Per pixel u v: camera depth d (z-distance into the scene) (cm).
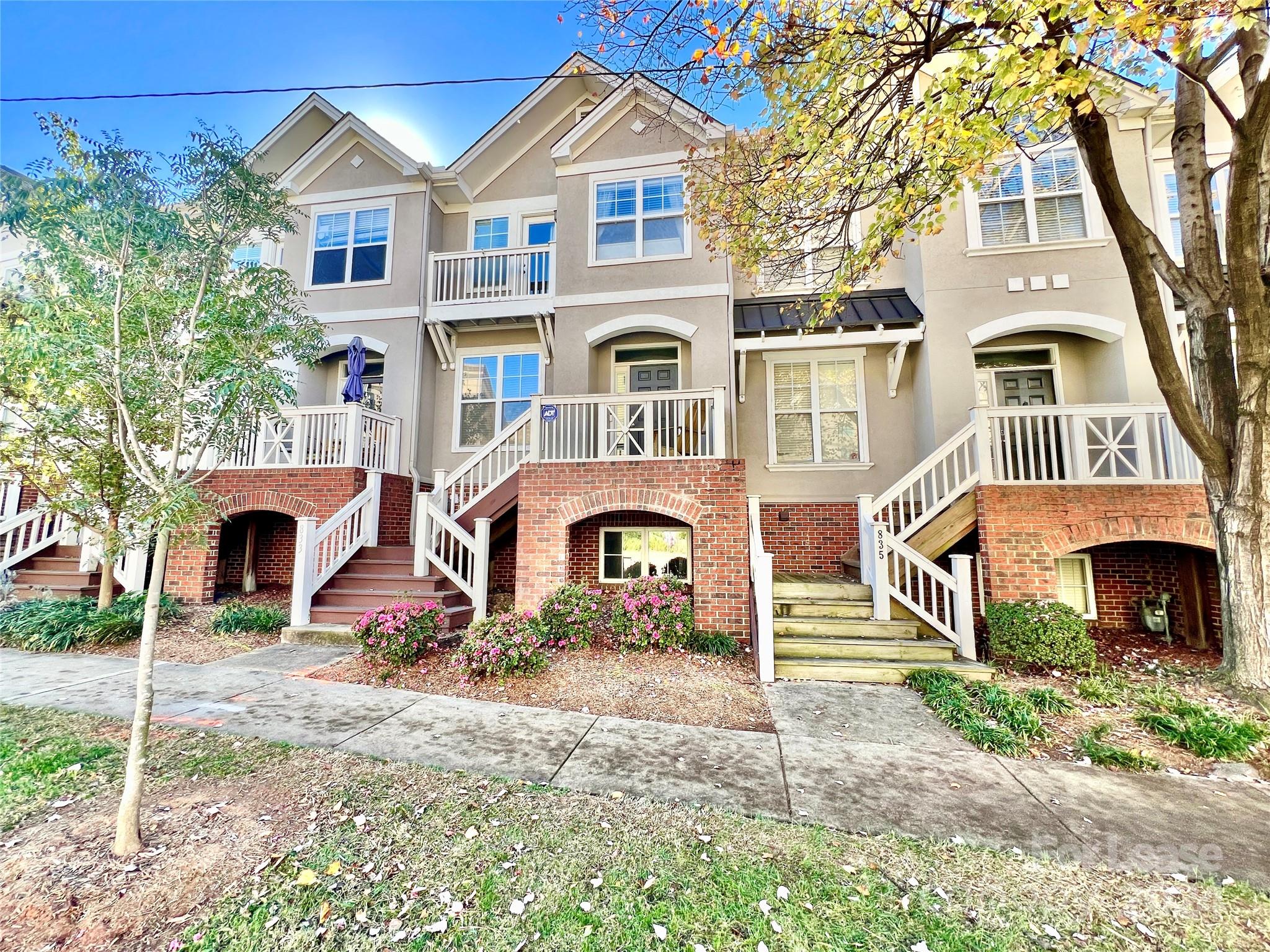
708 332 909
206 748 385
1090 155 519
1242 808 328
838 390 962
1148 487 647
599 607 698
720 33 496
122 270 307
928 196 558
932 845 286
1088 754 398
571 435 839
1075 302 821
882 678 570
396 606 629
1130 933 226
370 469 915
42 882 240
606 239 979
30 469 717
